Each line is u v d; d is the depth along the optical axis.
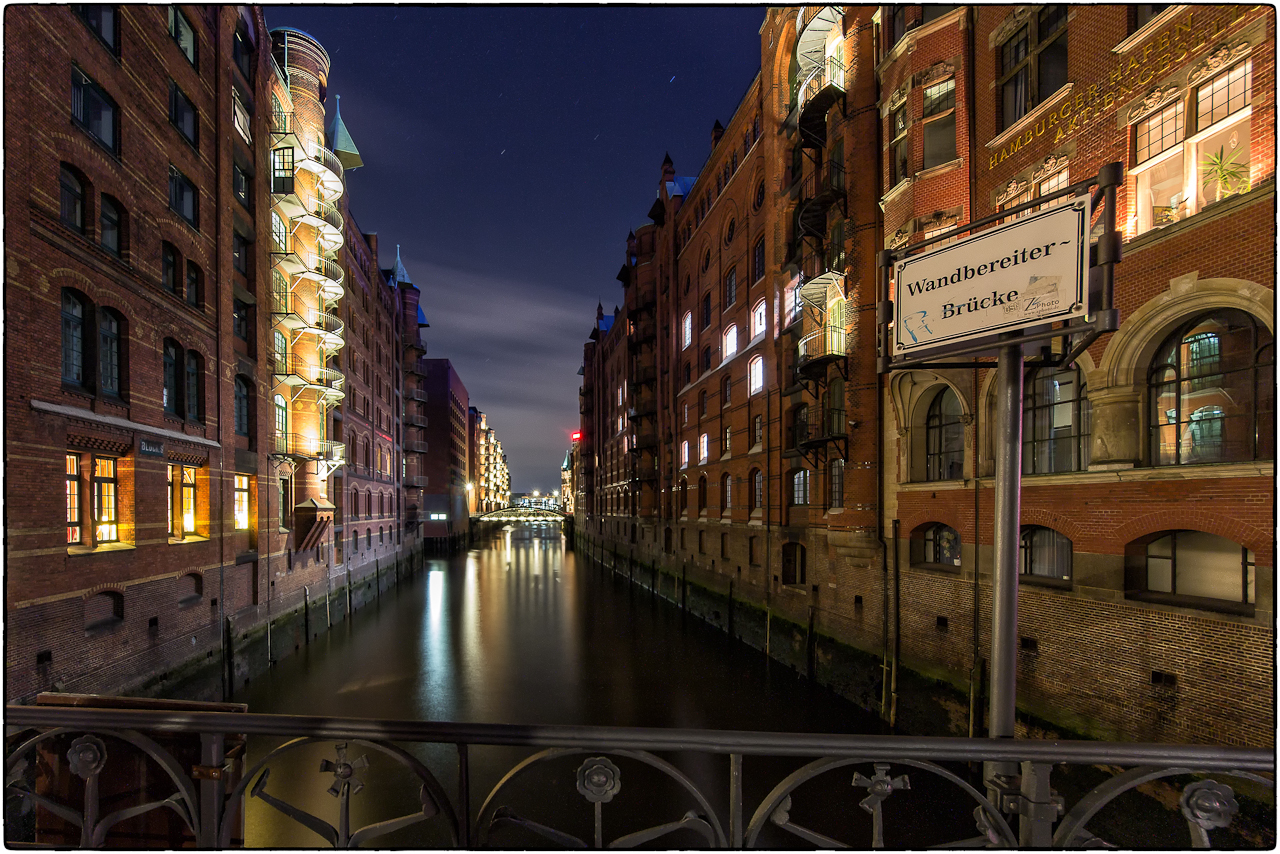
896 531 14.23
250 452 18.80
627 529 46.47
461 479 80.38
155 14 14.09
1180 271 8.23
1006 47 11.75
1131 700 8.66
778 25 21.12
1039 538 10.75
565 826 10.70
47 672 10.07
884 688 14.30
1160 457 8.66
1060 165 10.30
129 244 12.88
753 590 22.66
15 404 9.56
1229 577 7.79
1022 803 2.50
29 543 9.76
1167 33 8.55
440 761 13.00
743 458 24.27
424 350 54.25
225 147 17.45
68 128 11.05
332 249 26.42
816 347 16.97
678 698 16.95
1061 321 2.63
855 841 10.08
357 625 27.33
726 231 27.55
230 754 2.94
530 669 20.03
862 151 15.20
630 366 46.09
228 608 16.83
